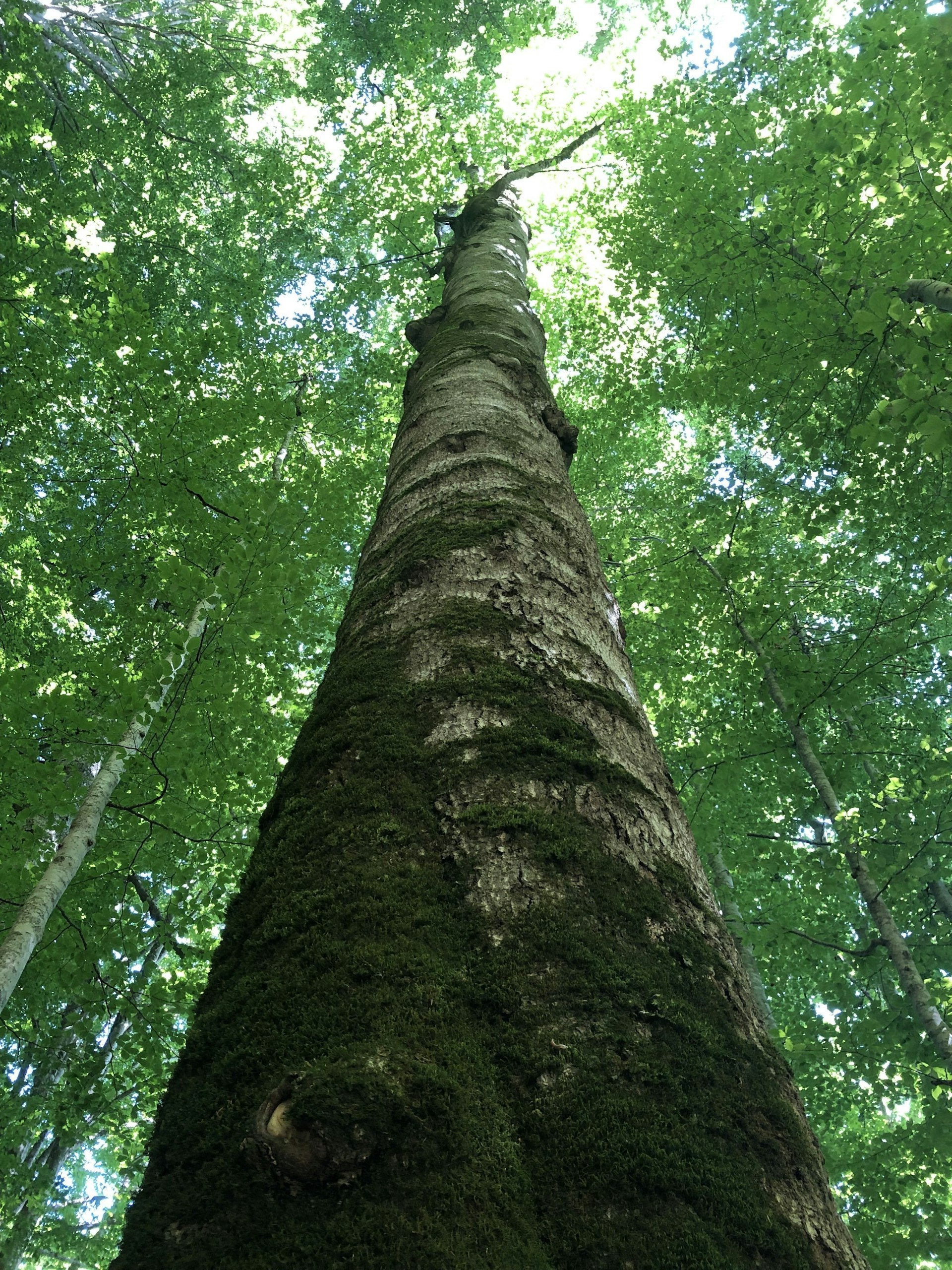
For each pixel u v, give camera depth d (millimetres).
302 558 6867
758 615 8055
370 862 1433
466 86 13414
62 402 7609
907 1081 6367
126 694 4234
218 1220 934
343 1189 934
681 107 8977
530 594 2211
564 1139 1024
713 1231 962
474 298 5133
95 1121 6422
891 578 10094
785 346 6805
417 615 2139
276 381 9062
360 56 13578
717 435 12742
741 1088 1193
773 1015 7609
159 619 5918
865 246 6090
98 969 5957
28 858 5133
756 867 8555
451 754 1651
